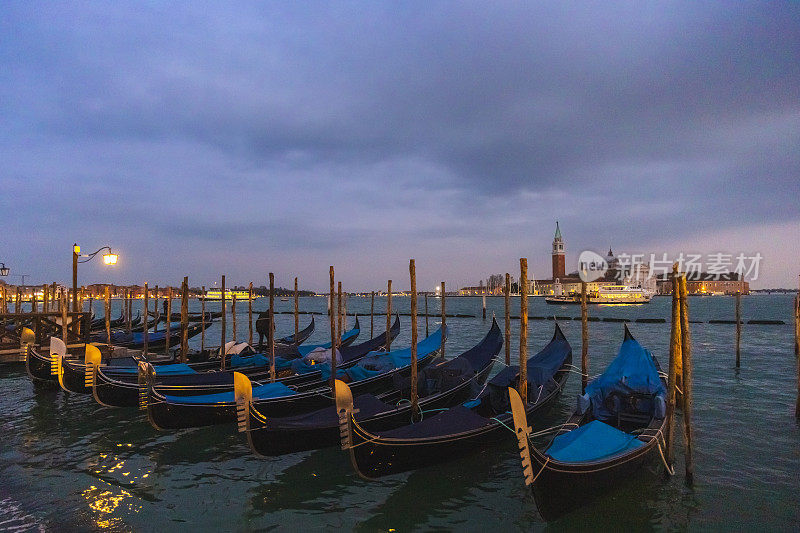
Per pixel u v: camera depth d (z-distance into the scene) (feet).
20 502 28.12
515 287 510.99
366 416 34.24
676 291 30.81
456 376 42.29
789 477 30.45
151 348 79.51
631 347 42.16
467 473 31.96
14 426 42.70
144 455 35.68
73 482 30.99
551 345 54.85
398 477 31.42
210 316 127.13
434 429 31.19
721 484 29.43
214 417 39.42
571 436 27.68
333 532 24.94
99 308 387.14
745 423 41.88
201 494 29.30
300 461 34.32
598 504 26.86
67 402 50.57
